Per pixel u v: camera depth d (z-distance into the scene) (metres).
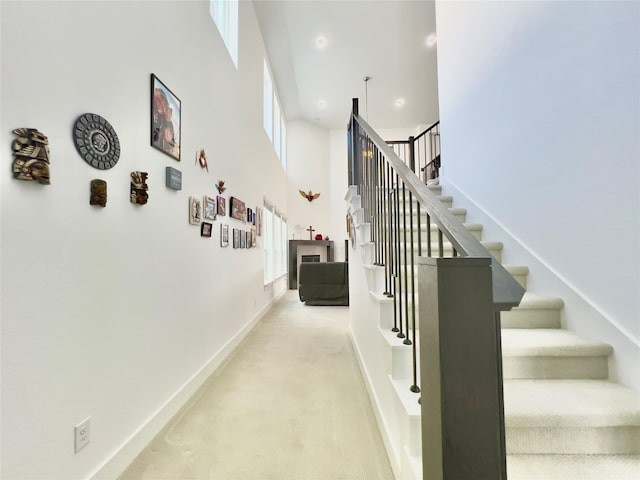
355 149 3.11
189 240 2.18
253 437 1.66
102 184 1.30
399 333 1.56
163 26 1.84
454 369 0.63
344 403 2.04
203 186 2.45
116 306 1.42
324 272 5.80
